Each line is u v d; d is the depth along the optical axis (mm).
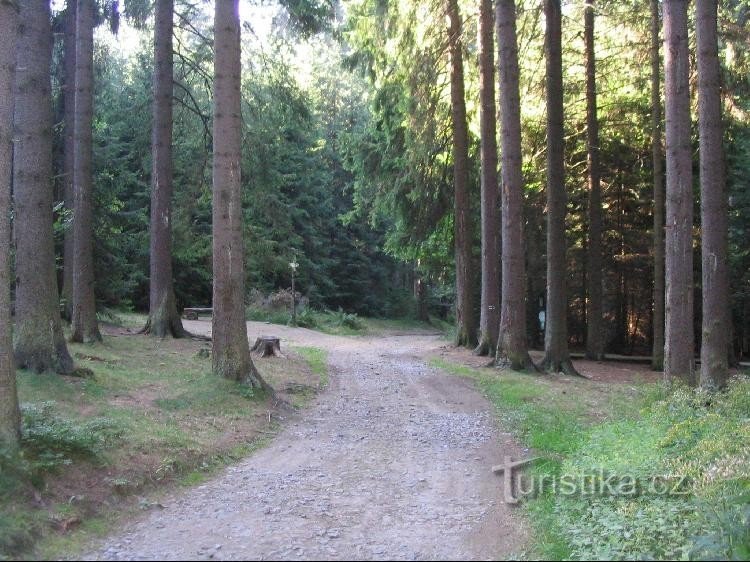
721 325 11188
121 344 15219
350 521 5996
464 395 13242
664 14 11820
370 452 8656
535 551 5227
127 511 6059
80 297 14500
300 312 34250
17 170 10070
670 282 11852
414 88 20672
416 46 20594
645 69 20938
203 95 21062
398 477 7488
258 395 11242
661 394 10750
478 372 16016
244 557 5066
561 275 17094
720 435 6703
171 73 17875
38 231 10023
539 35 20297
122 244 22875
